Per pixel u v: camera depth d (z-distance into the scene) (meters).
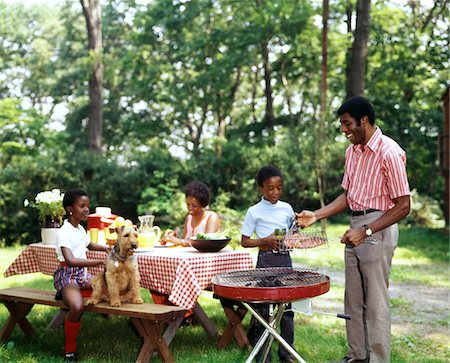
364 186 4.58
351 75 18.70
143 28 26.59
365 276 4.59
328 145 19.91
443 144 17.97
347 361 4.82
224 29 25.36
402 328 6.50
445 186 18.00
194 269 4.80
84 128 32.47
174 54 26.39
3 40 34.12
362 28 18.52
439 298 8.34
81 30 33.25
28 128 23.05
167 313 4.50
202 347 5.38
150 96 27.22
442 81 24.92
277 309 3.84
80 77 32.03
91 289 5.12
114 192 18.22
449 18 26.59
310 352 5.29
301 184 19.97
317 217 4.68
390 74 24.22
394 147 4.50
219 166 19.62
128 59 26.50
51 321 6.08
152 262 4.98
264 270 4.37
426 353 5.49
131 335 5.81
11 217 16.69
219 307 7.25
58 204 6.01
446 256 12.77
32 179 17.19
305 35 24.39
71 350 4.96
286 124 28.05
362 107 4.52
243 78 29.02
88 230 5.77
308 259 12.23
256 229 5.01
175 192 18.67
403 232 18.16
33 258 6.07
